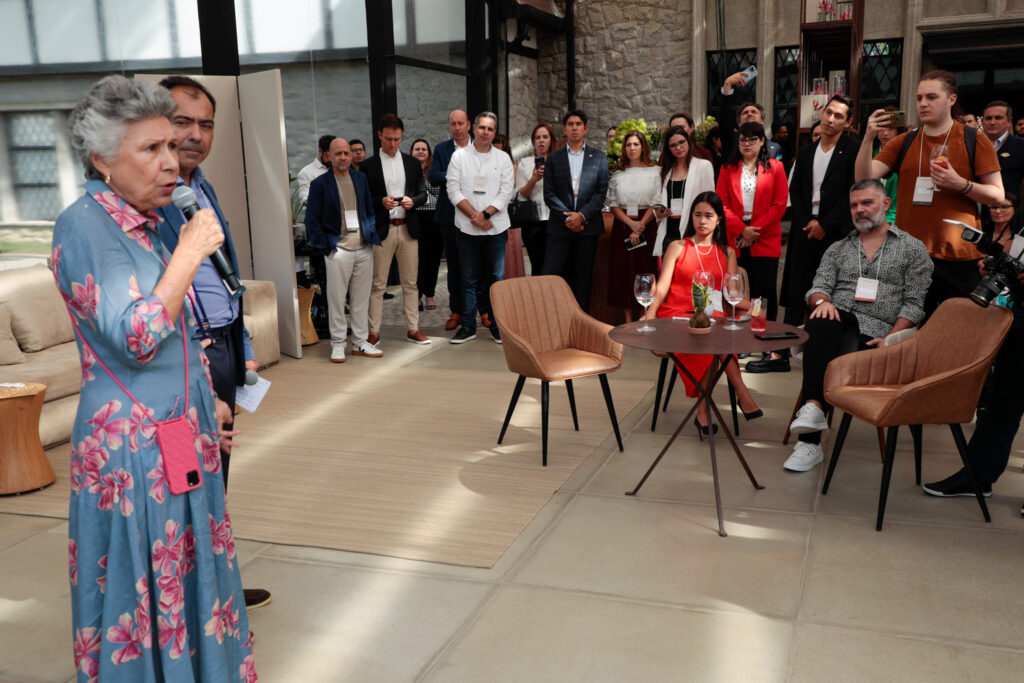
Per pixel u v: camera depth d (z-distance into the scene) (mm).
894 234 3943
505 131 11906
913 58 10812
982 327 3260
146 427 1753
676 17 12148
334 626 2633
